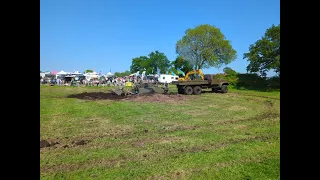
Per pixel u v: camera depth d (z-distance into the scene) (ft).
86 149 18.43
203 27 154.40
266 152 17.04
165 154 17.10
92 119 31.76
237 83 97.45
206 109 40.88
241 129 25.03
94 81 129.90
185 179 12.91
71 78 142.61
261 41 83.92
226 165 14.78
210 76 76.23
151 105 45.44
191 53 157.99
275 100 54.03
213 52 157.48
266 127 25.68
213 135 22.48
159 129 25.67
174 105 45.85
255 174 13.35
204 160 15.66
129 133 23.82
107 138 21.83
